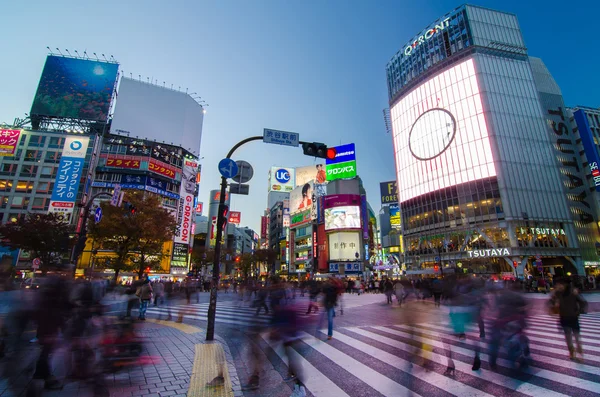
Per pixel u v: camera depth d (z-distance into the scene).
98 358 6.67
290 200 73.62
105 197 51.25
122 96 56.78
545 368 6.00
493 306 6.37
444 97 55.09
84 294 5.85
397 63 66.12
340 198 55.28
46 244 28.20
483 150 48.84
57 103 53.19
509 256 42.62
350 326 11.41
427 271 45.06
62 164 48.66
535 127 49.88
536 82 55.50
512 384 5.15
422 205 55.84
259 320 13.45
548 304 7.26
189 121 63.81
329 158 10.45
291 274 67.94
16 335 6.58
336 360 6.84
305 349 7.88
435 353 7.34
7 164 51.59
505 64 52.59
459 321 7.67
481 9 55.41
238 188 9.86
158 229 27.39
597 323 11.88
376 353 7.42
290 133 10.16
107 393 4.73
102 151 54.41
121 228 25.69
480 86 50.91
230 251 68.31
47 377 4.92
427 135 56.84
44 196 51.16
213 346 7.82
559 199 46.41
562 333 9.77
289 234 71.50
